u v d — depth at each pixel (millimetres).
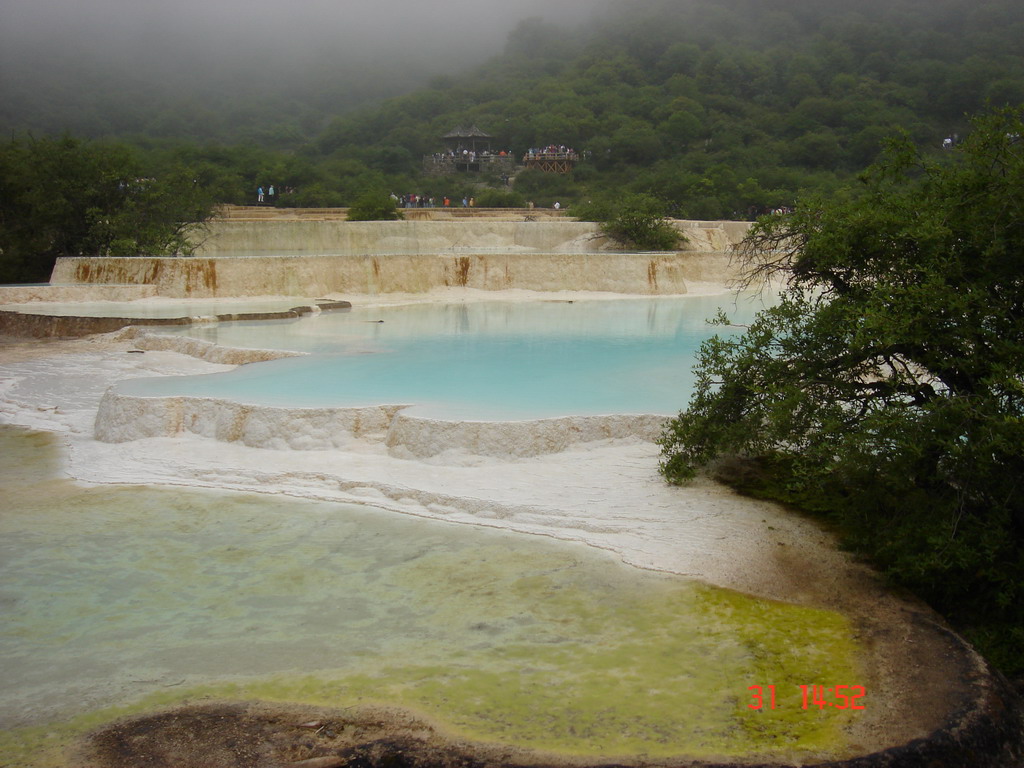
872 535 11250
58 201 36000
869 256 12625
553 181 80312
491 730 7777
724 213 62094
